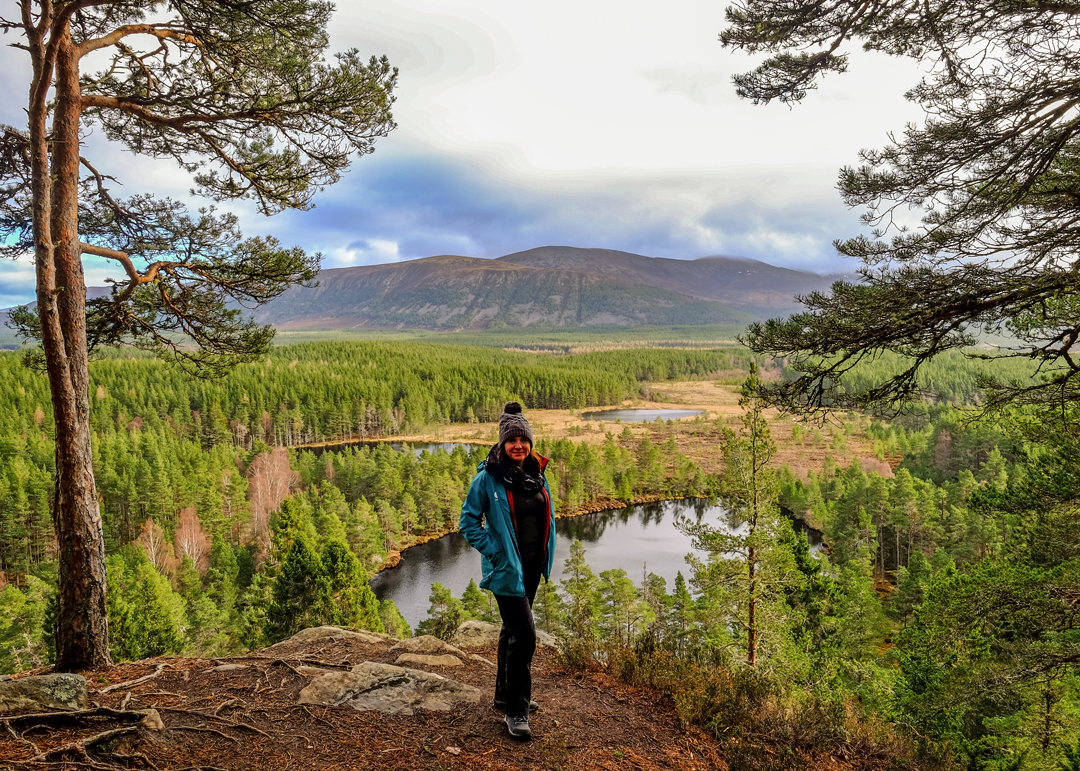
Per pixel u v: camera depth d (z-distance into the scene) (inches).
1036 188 239.9
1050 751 434.9
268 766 137.6
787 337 256.1
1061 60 210.4
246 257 292.5
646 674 208.1
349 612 861.2
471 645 267.0
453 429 5615.2
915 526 2123.5
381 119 268.4
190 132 257.9
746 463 546.0
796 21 241.0
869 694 644.7
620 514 3019.2
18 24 204.8
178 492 2394.2
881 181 249.8
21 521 2101.4
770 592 557.3
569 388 7012.8
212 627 1366.9
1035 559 516.1
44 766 123.0
